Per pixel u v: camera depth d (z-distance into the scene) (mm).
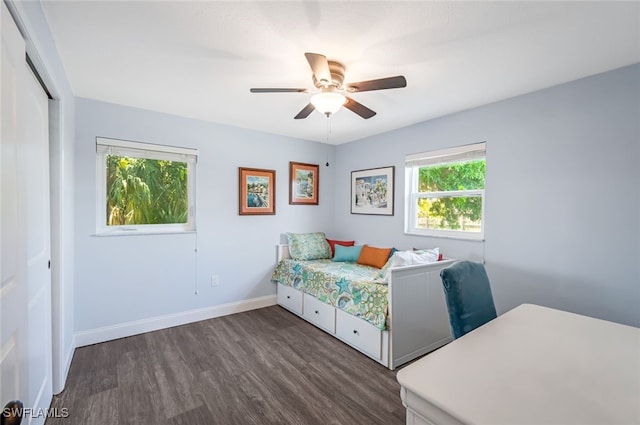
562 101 2244
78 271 2600
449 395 762
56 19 1513
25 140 1242
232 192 3477
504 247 2578
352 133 3754
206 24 1562
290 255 3846
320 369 2285
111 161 2822
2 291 870
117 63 1988
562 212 2252
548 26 1548
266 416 1757
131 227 2926
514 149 2508
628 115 1961
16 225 983
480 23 1527
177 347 2623
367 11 1444
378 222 3748
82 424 1677
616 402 745
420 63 1942
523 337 1140
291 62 1966
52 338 1906
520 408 718
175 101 2695
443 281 1325
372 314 2414
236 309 3531
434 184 3213
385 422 1717
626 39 1656
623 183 1983
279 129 3604
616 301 2014
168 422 1700
